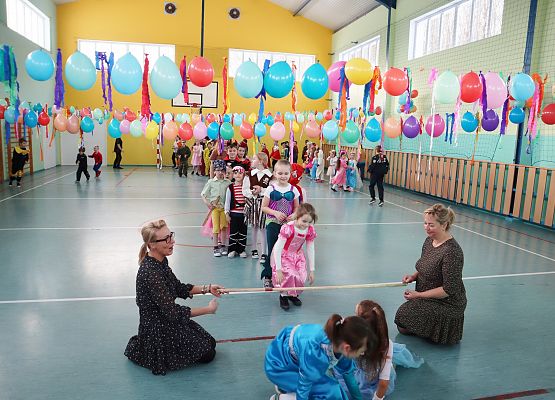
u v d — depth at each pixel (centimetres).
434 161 1184
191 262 559
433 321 346
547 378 309
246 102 2011
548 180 821
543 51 884
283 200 444
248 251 616
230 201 571
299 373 233
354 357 216
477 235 753
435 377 306
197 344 308
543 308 435
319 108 2077
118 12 1842
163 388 283
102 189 1166
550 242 712
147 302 296
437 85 615
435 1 1255
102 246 611
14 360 310
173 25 1895
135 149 1973
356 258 596
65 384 283
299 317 400
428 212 340
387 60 1484
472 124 884
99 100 1875
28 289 445
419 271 356
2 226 713
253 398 276
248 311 411
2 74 627
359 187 1387
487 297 461
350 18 1823
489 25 1066
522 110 827
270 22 1991
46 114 1088
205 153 1596
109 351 327
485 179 991
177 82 601
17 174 1168
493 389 294
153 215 838
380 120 1569
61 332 354
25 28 1475
